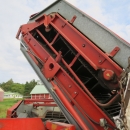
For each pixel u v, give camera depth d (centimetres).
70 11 381
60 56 370
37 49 420
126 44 289
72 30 360
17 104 579
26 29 457
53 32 418
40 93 1496
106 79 285
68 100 342
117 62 294
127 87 240
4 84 9075
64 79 356
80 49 339
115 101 290
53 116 542
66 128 282
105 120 286
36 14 448
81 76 390
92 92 372
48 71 377
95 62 314
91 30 339
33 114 574
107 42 313
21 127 283
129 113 230
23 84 9031
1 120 269
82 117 320
